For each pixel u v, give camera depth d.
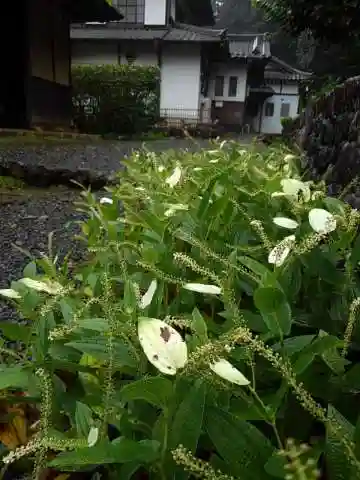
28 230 2.67
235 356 0.55
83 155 5.83
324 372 0.63
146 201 1.22
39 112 8.52
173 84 14.30
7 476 0.61
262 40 19.73
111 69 10.93
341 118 2.30
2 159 5.02
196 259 0.89
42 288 0.67
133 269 0.89
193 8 19.28
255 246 0.93
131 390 0.42
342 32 4.22
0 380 0.53
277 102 23.73
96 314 0.75
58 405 0.58
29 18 8.07
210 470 0.39
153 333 0.43
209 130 12.77
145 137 10.48
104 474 0.55
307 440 0.57
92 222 1.16
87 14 9.95
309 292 0.86
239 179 1.32
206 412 0.44
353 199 1.70
